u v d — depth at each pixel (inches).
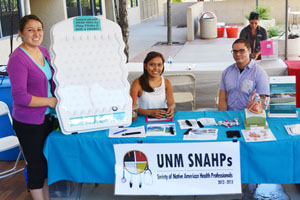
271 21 558.9
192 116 140.9
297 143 115.6
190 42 533.6
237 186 119.1
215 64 227.6
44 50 131.3
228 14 737.6
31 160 127.0
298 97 196.1
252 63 149.4
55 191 145.1
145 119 138.2
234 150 117.3
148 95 145.4
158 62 140.2
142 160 121.4
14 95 118.8
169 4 507.5
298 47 336.8
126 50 277.1
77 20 123.4
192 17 549.0
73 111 126.0
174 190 121.3
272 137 117.7
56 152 126.3
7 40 316.8
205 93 215.3
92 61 126.3
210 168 119.5
